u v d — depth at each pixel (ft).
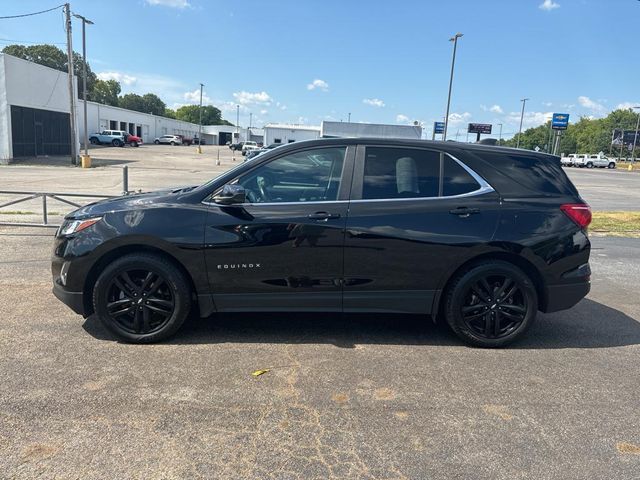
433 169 14.21
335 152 14.14
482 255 14.10
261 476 8.54
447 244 13.69
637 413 10.97
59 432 9.61
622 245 32.32
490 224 13.84
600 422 10.57
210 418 10.27
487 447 9.57
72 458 8.86
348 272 13.73
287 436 9.73
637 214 48.49
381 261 13.70
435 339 14.96
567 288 14.35
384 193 13.92
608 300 19.71
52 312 16.12
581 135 384.27
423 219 13.70
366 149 14.15
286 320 16.19
